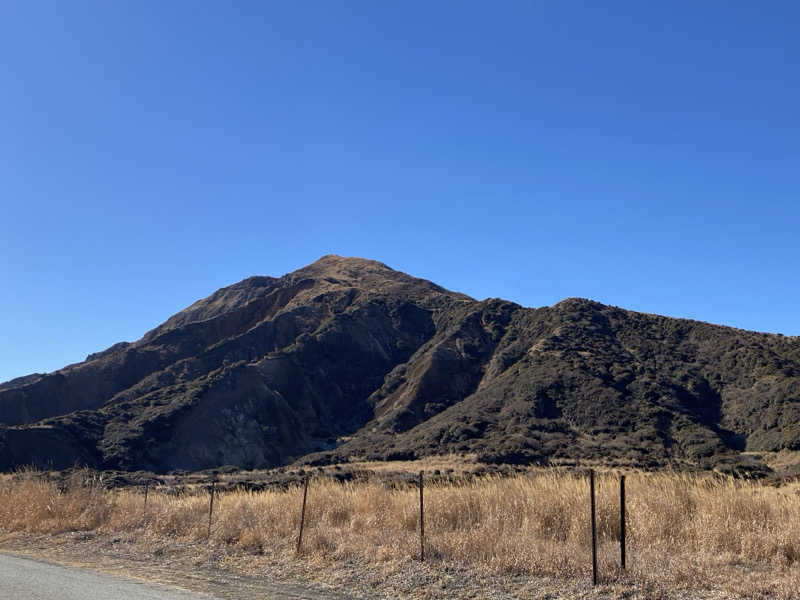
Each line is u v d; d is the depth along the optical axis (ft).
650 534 38.04
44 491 62.69
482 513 44.88
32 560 40.22
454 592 29.96
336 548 40.40
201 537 47.98
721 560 32.96
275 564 38.14
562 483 47.60
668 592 27.91
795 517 37.68
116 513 57.82
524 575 32.24
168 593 29.71
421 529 37.88
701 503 41.34
